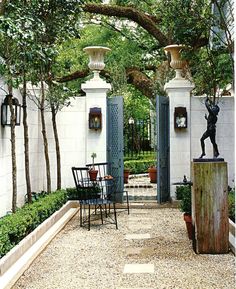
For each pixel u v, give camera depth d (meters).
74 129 9.28
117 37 13.64
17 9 5.69
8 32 4.96
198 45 9.06
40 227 6.17
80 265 5.01
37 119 9.11
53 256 5.39
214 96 8.23
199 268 4.84
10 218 5.49
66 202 8.61
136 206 8.97
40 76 7.55
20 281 4.45
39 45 5.88
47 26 6.86
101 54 9.27
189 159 9.12
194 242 5.52
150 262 5.11
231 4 7.69
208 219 5.43
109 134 9.35
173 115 9.14
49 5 6.79
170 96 9.18
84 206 8.52
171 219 7.70
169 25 8.90
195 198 5.45
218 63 8.31
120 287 4.28
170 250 5.64
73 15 7.20
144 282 4.41
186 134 9.14
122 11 10.73
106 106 9.24
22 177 8.02
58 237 6.42
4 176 6.47
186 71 9.16
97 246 5.88
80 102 9.27
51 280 4.49
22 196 8.00
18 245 5.14
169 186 9.27
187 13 7.88
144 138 14.86
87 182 8.07
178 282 4.39
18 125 7.53
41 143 9.24
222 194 5.44
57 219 7.37
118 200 9.28
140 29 13.02
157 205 8.98
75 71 12.41
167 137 9.40
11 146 6.56
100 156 9.19
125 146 14.52
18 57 5.91
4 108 6.31
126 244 5.98
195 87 9.45
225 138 9.09
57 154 8.72
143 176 14.09
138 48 13.12
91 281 4.46
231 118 9.09
